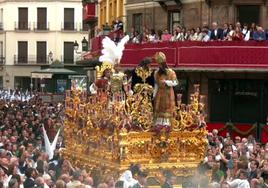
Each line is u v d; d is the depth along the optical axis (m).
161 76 16.61
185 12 35.81
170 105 16.70
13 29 84.75
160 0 36.66
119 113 16.25
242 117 31.16
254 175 16.58
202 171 17.06
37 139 23.53
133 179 15.34
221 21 33.28
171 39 32.47
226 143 20.83
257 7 32.47
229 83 31.42
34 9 84.31
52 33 83.88
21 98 54.81
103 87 17.88
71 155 19.56
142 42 33.16
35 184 13.95
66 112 20.61
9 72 84.88
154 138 16.62
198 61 30.16
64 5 83.69
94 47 38.62
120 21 39.38
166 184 16.27
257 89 30.66
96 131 17.72
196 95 17.56
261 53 28.78
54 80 61.25
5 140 20.59
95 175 17.31
